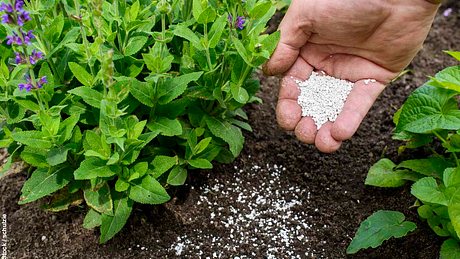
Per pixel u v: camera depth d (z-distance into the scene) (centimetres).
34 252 74
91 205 70
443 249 71
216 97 72
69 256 74
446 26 104
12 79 70
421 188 69
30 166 76
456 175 68
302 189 81
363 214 79
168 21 76
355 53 78
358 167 83
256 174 82
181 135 74
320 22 74
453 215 67
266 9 70
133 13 70
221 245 76
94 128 72
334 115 77
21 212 77
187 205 78
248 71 71
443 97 73
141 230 76
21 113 71
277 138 86
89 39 76
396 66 78
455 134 75
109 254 74
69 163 71
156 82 69
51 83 69
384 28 75
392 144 85
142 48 75
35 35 69
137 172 69
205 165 74
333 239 77
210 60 71
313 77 78
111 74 62
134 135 68
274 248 76
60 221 76
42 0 71
